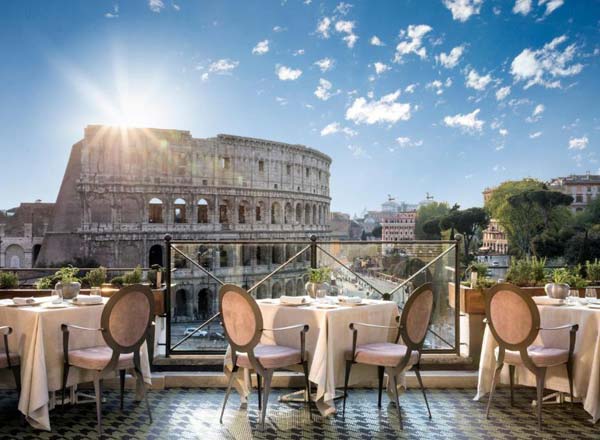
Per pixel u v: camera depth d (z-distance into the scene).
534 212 112.81
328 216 138.38
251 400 8.67
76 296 8.52
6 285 10.88
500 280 10.18
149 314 7.76
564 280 8.80
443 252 10.62
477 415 7.96
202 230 109.00
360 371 8.33
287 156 120.38
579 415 7.96
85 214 100.69
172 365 9.77
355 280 10.84
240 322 7.45
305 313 8.01
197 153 108.50
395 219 198.50
